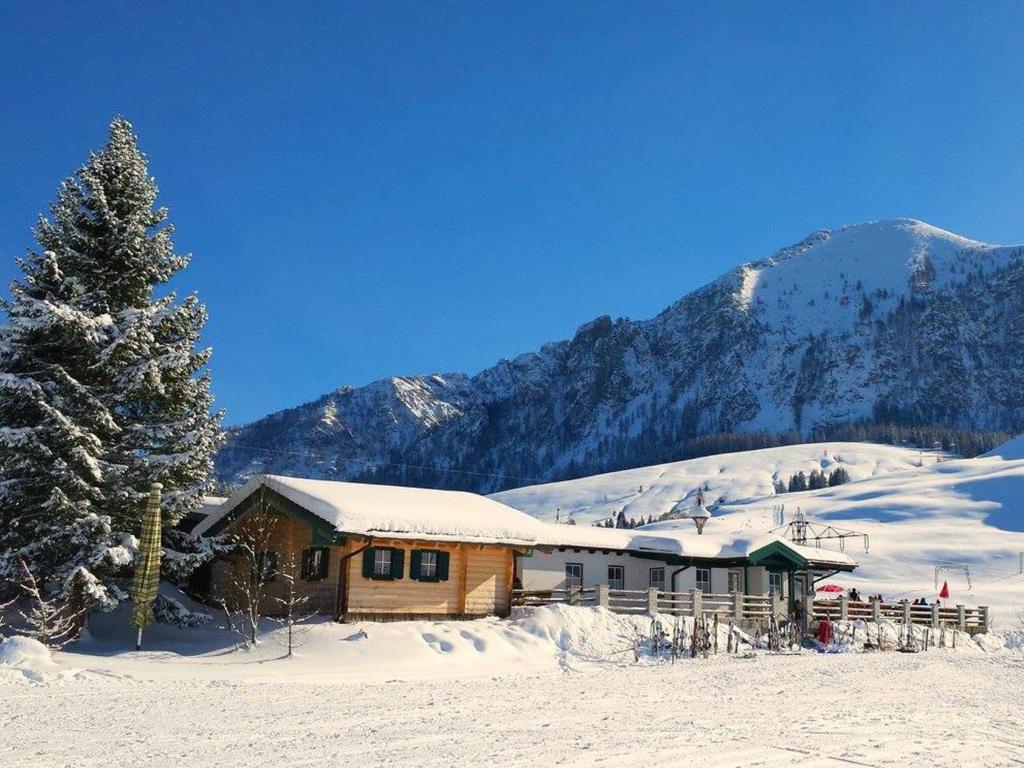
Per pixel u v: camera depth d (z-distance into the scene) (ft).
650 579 123.85
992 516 353.10
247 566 103.04
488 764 38.11
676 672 79.97
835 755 42.88
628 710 56.08
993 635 135.74
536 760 39.24
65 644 78.07
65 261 89.20
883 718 56.75
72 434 80.48
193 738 41.96
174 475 88.89
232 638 84.84
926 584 233.96
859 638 118.11
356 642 80.79
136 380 85.05
